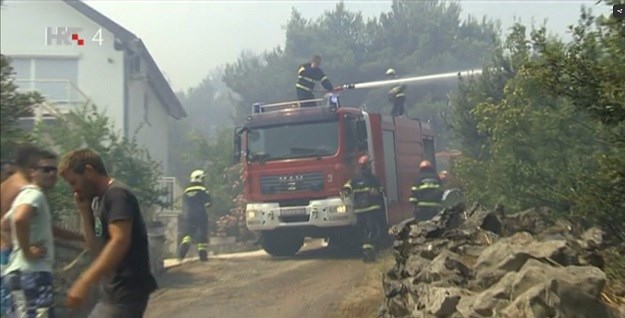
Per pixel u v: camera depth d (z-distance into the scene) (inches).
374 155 631.8
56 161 251.9
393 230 388.5
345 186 605.6
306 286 481.4
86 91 887.1
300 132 622.5
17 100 353.1
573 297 252.7
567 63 279.9
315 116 619.2
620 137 283.4
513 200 417.1
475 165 478.6
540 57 306.2
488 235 355.9
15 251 246.4
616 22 281.7
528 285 260.7
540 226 354.3
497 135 424.5
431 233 364.2
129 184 593.3
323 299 430.6
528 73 301.3
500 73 555.5
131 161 601.9
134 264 211.2
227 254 756.0
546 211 362.9
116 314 207.3
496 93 553.3
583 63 279.9
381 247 608.1
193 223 666.8
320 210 606.5
